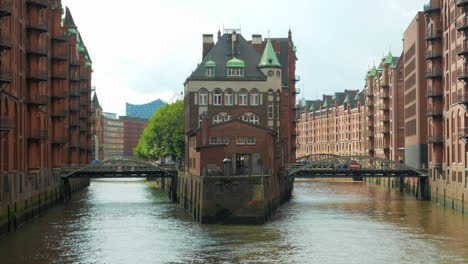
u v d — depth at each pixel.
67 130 104.06
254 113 99.62
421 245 53.50
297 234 58.88
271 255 49.19
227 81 99.56
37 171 69.94
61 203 91.00
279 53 115.00
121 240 55.97
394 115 132.00
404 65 118.94
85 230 62.00
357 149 190.38
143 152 148.50
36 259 48.09
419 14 102.62
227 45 102.44
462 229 62.25
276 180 80.50
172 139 127.31
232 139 72.06
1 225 55.50
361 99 193.75
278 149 87.50
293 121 124.38
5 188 57.16
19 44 66.25
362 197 100.62
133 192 116.31
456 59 77.50
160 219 70.50
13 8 61.88
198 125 99.12
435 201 89.56
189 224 65.75
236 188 64.19
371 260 47.59
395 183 123.19
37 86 71.12
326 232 60.16
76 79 109.38
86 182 133.25
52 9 88.62
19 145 65.12
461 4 70.06
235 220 64.25
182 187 85.81
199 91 99.38
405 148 117.38
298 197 100.81
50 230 62.03
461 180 75.62
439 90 86.88
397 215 73.75
